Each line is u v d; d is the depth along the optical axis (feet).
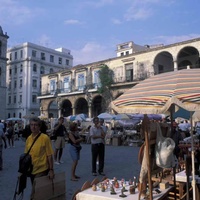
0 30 169.27
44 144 15.11
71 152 26.32
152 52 108.99
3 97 166.50
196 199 14.76
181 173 17.47
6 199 19.79
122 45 154.71
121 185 15.98
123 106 12.06
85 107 139.64
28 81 186.60
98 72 126.52
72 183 24.84
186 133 49.55
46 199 14.40
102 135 29.12
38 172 14.89
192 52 106.52
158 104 10.87
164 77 13.07
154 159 13.25
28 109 184.24
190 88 10.82
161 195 14.07
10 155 46.06
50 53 203.82
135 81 109.19
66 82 144.66
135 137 69.97
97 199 13.79
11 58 199.31
